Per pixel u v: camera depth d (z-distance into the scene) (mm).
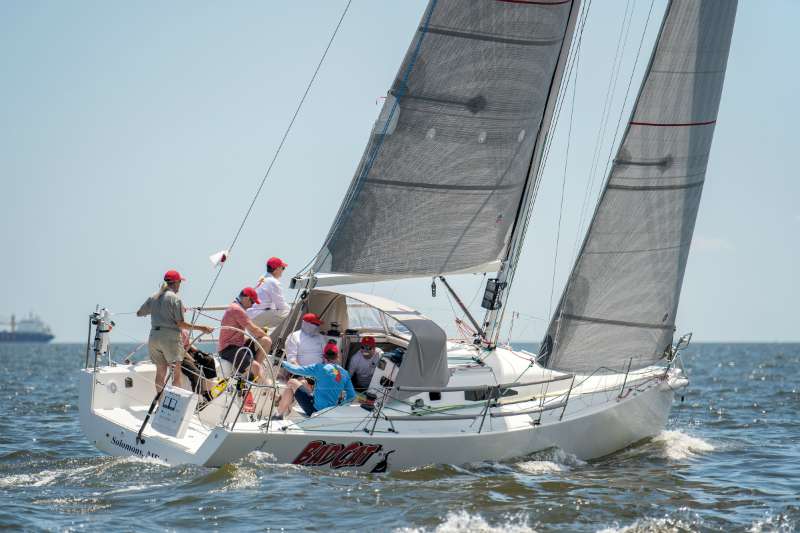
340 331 41156
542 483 35188
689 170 43219
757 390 92562
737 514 31906
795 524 30484
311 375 36031
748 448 47844
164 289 37688
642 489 35438
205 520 28781
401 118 38906
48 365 180625
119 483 33156
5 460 41969
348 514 29609
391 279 40688
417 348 36594
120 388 39000
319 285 38812
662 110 42438
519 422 38469
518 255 43781
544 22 40469
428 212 40438
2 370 149250
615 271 42125
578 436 40969
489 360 41531
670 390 45594
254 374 37875
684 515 31219
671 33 42281
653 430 46312
